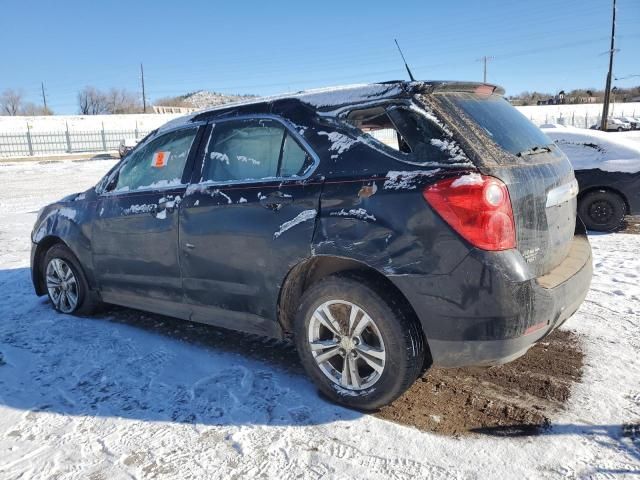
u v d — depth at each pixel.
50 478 2.49
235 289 3.41
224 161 3.55
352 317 2.90
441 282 2.60
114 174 4.37
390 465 2.52
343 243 2.84
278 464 2.55
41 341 4.14
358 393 2.93
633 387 3.14
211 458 2.61
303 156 3.13
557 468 2.46
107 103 83.81
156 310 4.02
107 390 3.31
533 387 3.20
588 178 7.52
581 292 3.02
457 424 2.83
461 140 2.67
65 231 4.54
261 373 3.48
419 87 2.85
